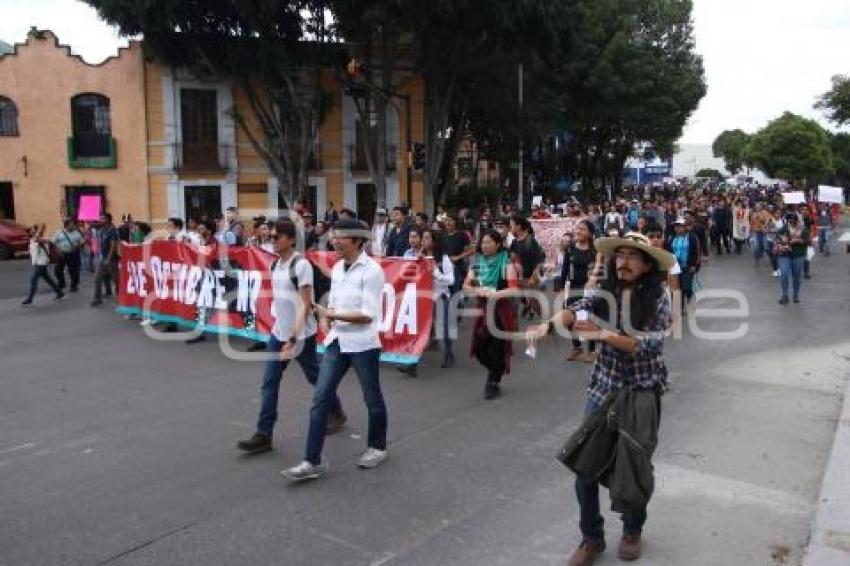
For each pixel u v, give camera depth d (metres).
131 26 26.16
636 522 4.41
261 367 9.56
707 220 23.27
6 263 26.34
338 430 6.90
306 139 28.45
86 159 29.88
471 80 31.16
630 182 88.19
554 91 34.81
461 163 43.25
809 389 8.07
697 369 9.03
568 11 26.53
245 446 6.30
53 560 4.52
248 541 4.74
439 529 4.87
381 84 31.06
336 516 5.08
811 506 5.14
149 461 6.20
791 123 72.19
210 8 25.56
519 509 5.16
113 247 15.55
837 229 38.72
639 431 4.05
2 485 5.72
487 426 7.00
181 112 30.33
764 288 16.39
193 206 30.86
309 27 25.45
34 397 8.26
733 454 6.12
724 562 4.41
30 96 29.36
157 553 4.59
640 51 36.12
